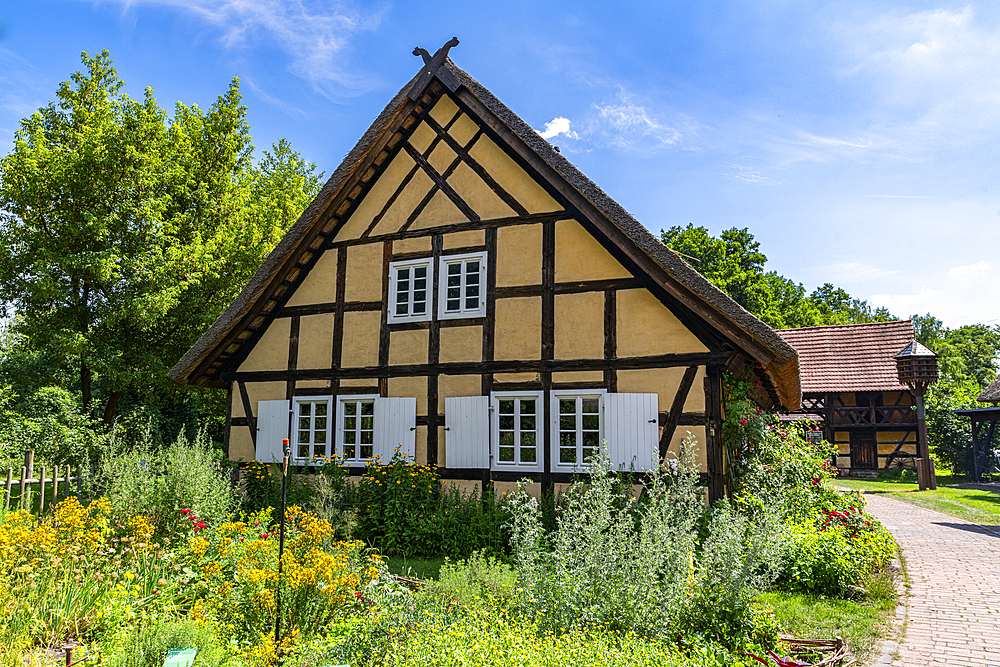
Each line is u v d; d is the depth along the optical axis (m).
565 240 9.52
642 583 4.84
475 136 10.35
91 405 16.81
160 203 15.70
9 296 15.44
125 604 4.91
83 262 14.48
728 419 8.75
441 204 10.45
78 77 16.75
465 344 9.92
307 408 10.99
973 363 60.22
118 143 15.33
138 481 7.54
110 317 14.99
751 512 8.09
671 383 8.61
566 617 4.61
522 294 9.66
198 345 10.85
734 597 4.87
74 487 8.76
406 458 9.90
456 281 10.26
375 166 10.97
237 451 11.31
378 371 10.44
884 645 5.25
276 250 10.66
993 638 5.45
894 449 26.98
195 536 6.36
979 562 8.75
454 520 8.57
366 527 9.12
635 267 9.00
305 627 4.75
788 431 10.77
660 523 5.36
